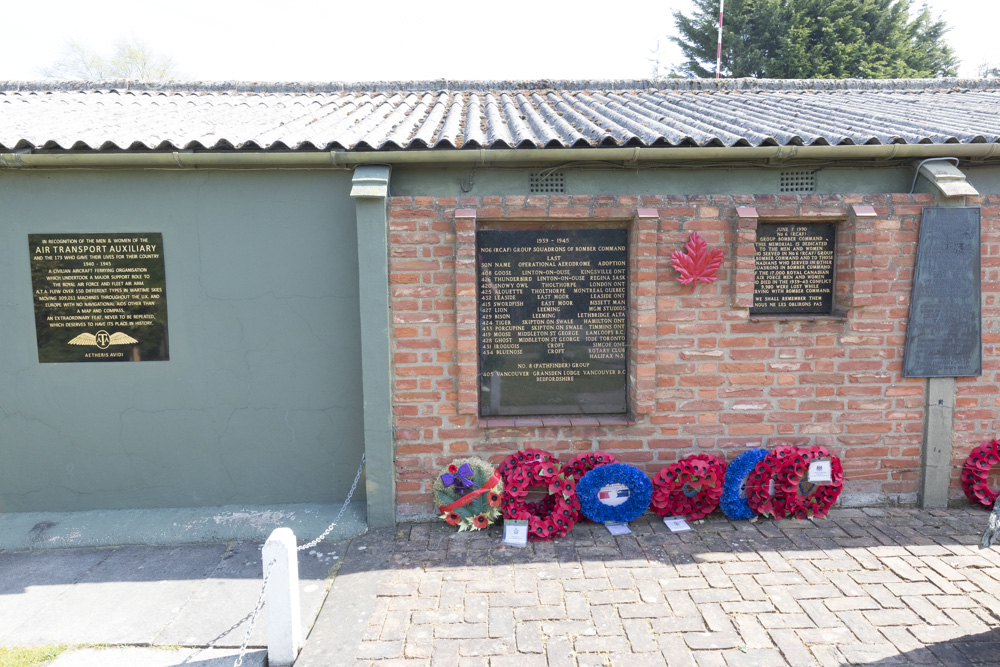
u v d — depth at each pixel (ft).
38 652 10.49
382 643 10.57
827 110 19.53
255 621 11.44
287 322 15.47
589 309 15.35
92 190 14.92
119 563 13.65
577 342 15.43
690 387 15.30
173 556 13.97
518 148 14.15
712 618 11.07
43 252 14.98
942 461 15.57
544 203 14.61
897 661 9.84
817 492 15.16
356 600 11.89
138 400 15.53
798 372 15.31
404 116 19.04
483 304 15.20
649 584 12.23
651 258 14.62
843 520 14.98
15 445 15.49
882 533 14.28
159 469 15.74
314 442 15.81
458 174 15.01
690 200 14.80
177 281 15.28
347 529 14.73
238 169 15.01
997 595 11.66
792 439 15.52
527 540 14.23
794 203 14.84
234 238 15.21
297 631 10.36
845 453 15.60
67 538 14.52
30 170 14.71
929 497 15.64
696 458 15.01
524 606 11.58
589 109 20.11
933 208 14.82
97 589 12.59
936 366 15.30
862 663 9.81
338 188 15.14
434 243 14.53
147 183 14.97
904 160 15.15
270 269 15.33
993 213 15.05
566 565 13.06
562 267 15.20
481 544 14.07
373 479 14.87
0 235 14.88
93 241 15.02
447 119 18.12
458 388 14.79
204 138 14.48
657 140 14.15
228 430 15.71
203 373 15.53
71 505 15.72
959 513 15.35
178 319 15.37
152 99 21.44
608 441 15.35
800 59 67.10
